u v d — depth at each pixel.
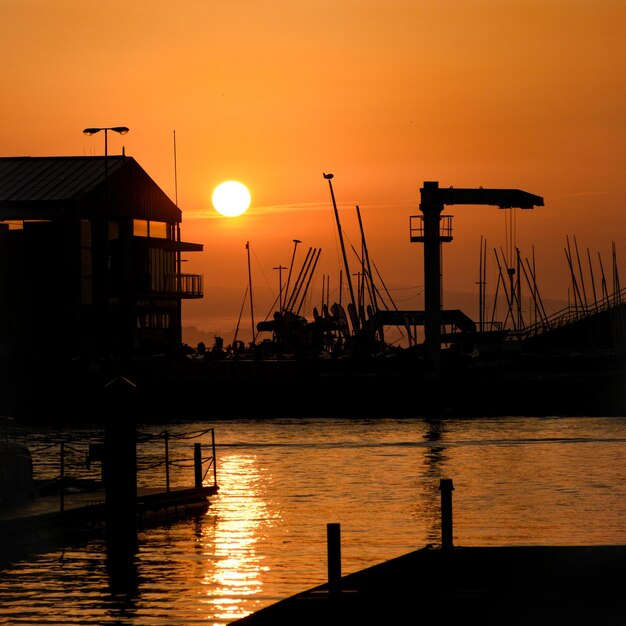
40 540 70.25
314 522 80.69
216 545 71.62
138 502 79.94
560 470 113.19
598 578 52.75
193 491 86.56
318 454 132.38
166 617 54.22
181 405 199.75
